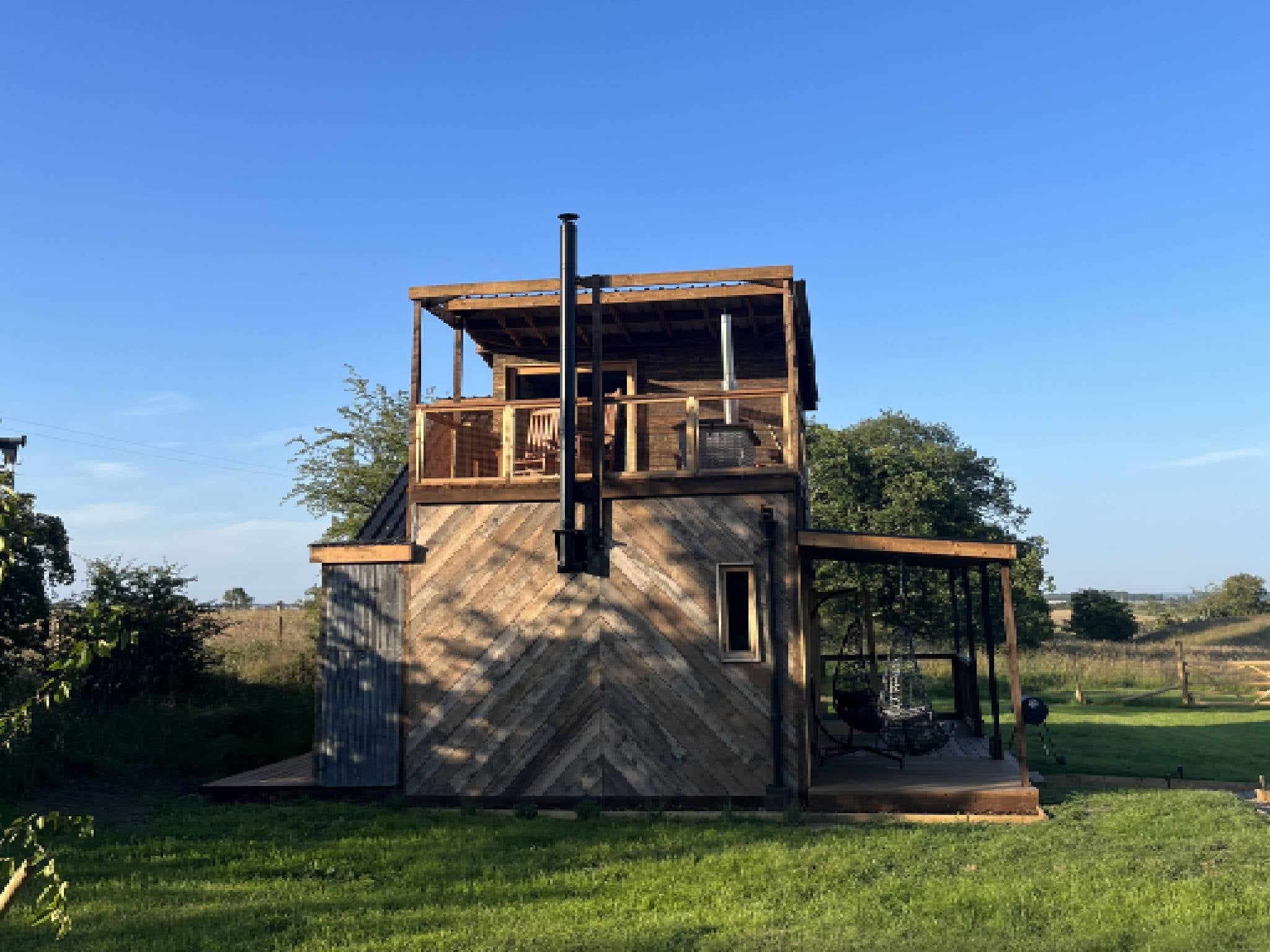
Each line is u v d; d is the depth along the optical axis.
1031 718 14.45
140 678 17.30
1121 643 43.00
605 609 11.56
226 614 32.69
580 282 11.92
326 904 7.31
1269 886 7.44
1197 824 9.74
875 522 34.81
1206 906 6.92
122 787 12.61
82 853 8.86
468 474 12.53
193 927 6.73
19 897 7.42
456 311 13.74
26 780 11.30
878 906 7.03
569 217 11.84
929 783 11.47
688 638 11.36
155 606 17.56
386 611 12.15
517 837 9.56
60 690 4.16
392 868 8.43
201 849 9.09
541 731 11.48
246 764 14.86
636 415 12.28
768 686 11.16
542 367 15.64
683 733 11.22
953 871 8.10
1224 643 47.50
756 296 13.23
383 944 6.35
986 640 14.27
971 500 49.16
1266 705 25.06
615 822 10.35
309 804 11.53
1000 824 10.16
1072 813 10.59
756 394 11.71
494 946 6.26
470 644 11.78
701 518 11.54
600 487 11.63
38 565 14.15
